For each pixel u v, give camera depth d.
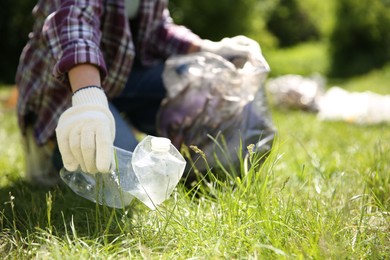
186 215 1.49
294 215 1.43
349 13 11.07
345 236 1.37
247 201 1.46
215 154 1.68
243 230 1.38
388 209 1.60
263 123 1.87
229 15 9.51
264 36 10.55
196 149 1.50
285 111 5.09
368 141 3.01
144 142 1.40
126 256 1.33
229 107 1.86
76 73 1.48
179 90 1.94
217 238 1.34
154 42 2.24
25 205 1.69
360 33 11.05
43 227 1.50
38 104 2.02
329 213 1.49
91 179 1.49
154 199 1.40
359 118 4.36
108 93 1.99
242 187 1.52
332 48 11.30
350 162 2.12
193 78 1.94
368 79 9.09
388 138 3.09
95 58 1.50
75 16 1.60
